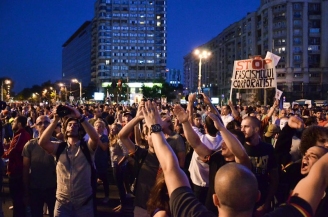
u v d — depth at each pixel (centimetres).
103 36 14350
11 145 666
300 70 9294
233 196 185
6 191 921
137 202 503
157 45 14675
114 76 14375
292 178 453
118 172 807
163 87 10562
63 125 517
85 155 511
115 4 14388
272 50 9425
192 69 17388
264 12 9969
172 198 213
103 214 784
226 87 12294
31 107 2267
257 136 480
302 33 9288
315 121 845
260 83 1170
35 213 576
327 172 203
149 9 14612
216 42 13662
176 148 562
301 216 187
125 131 513
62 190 508
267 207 462
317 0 9275
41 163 570
